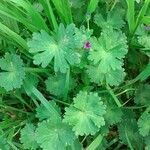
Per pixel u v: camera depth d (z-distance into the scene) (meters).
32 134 0.16
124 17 0.18
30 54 0.17
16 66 0.16
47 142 0.15
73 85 0.17
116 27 0.17
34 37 0.15
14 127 0.17
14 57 0.16
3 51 0.18
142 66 0.18
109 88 0.17
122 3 0.18
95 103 0.15
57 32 0.16
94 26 0.18
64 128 0.15
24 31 0.17
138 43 0.18
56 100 0.17
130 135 0.17
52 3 0.17
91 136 0.17
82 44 0.15
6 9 0.15
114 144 0.18
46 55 0.15
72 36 0.15
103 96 0.17
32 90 0.16
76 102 0.15
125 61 0.19
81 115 0.15
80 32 0.15
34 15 0.16
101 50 0.16
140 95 0.17
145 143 0.16
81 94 0.15
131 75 0.19
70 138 0.15
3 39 0.17
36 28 0.16
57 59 0.15
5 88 0.16
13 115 0.18
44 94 0.18
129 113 0.17
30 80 0.17
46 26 0.16
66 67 0.15
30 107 0.18
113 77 0.16
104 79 0.16
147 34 0.17
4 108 0.18
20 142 0.17
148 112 0.17
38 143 0.16
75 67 0.17
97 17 0.17
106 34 0.16
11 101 0.18
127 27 0.18
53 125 0.15
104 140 0.17
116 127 0.18
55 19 0.16
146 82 0.18
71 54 0.15
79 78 0.17
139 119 0.16
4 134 0.16
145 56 0.18
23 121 0.17
